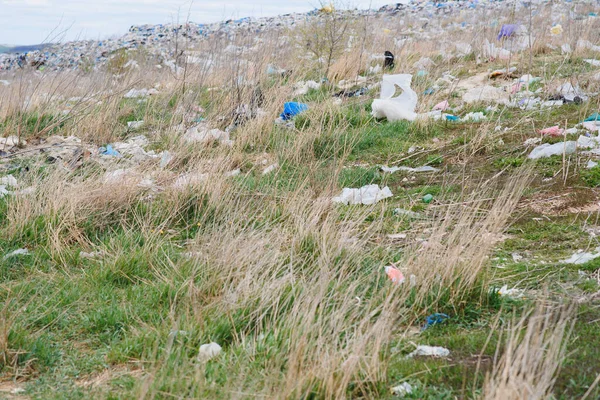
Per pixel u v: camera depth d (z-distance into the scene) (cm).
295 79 1195
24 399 377
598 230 580
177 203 651
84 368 410
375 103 973
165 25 2884
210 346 406
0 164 816
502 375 314
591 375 360
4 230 600
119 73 1431
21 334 429
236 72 1114
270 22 2795
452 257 481
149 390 358
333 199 685
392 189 735
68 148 863
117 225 628
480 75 1184
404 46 1386
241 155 831
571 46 1275
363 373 364
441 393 350
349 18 1425
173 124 949
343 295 449
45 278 533
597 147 757
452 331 435
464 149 801
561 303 455
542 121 888
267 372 372
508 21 1605
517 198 609
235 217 612
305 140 837
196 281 512
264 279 486
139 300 489
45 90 1140
